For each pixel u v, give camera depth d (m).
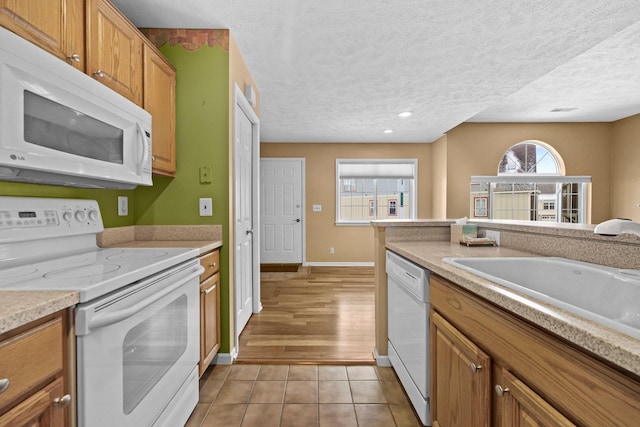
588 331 0.52
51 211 1.33
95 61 1.34
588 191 4.96
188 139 2.10
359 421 1.54
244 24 2.05
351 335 2.58
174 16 1.95
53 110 1.06
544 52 2.44
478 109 3.80
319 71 2.76
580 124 4.95
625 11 1.93
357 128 4.70
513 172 5.15
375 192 5.80
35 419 0.71
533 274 1.25
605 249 1.08
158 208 2.09
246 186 2.78
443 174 5.11
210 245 1.84
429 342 1.36
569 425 0.58
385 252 2.07
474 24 2.06
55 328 0.77
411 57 2.51
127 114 1.44
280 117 4.14
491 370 0.86
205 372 1.99
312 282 4.40
